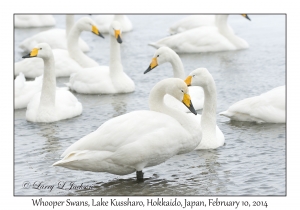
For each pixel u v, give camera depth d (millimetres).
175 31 33625
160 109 14617
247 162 15289
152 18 38312
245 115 18625
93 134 13883
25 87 21391
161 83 14609
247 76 24188
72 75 23766
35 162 15570
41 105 19484
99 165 13789
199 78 16375
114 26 22750
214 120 16516
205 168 15016
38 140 17406
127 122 13867
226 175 14531
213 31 30156
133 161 13781
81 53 26078
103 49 30391
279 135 17250
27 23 36750
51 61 19422
